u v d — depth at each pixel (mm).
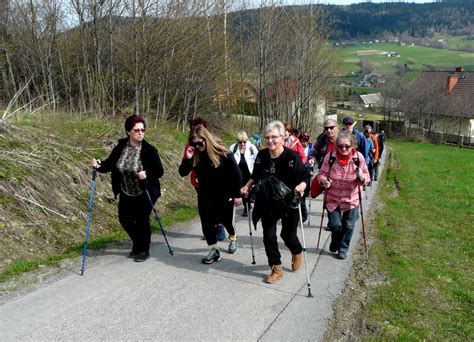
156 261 5812
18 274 5023
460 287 5785
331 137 7227
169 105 15273
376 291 5363
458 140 45812
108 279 5102
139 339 3877
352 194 6086
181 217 8312
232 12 18266
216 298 4770
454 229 9008
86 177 7664
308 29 26547
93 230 6848
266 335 4098
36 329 3920
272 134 4980
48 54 11945
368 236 7902
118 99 13539
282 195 4996
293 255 5531
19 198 6230
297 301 4844
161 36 12398
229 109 19891
